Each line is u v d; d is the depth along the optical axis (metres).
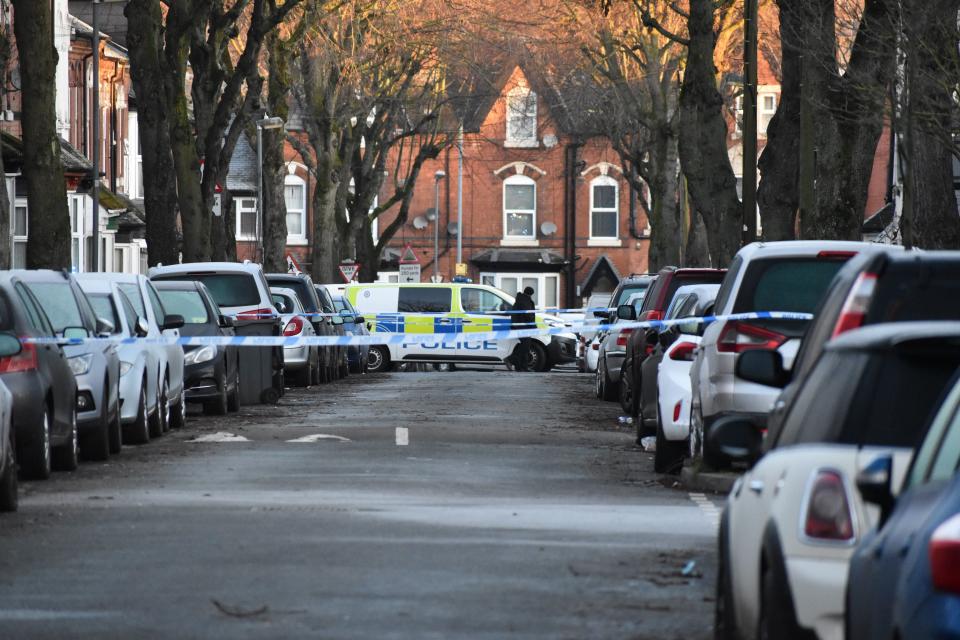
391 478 63.75
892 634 18.59
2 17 156.88
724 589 29.05
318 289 159.75
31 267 110.94
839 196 107.88
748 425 30.75
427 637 32.75
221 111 144.12
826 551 23.88
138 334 82.19
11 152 179.00
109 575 39.97
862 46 103.44
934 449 21.08
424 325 190.38
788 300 58.22
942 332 24.67
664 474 68.12
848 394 25.03
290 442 80.88
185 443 80.31
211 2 141.88
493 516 51.69
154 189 142.62
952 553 17.20
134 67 142.00
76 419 67.25
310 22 181.75
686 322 71.19
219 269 115.62
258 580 39.19
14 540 45.97
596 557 43.12
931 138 104.31
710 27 128.12
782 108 125.69
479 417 101.50
